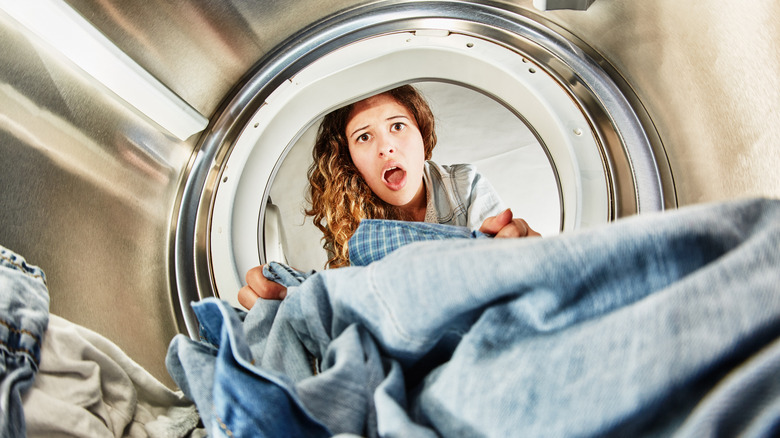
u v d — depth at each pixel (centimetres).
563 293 34
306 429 41
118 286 82
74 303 75
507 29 94
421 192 149
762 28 68
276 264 82
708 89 78
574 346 32
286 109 102
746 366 27
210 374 48
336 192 151
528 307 36
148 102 81
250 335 65
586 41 92
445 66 100
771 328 28
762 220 33
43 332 53
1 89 67
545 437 31
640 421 31
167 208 95
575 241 34
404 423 36
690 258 33
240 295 81
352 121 141
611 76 92
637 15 81
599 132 90
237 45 92
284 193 181
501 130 174
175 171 96
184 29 83
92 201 81
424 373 47
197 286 93
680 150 85
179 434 61
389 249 73
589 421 30
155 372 83
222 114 98
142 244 89
